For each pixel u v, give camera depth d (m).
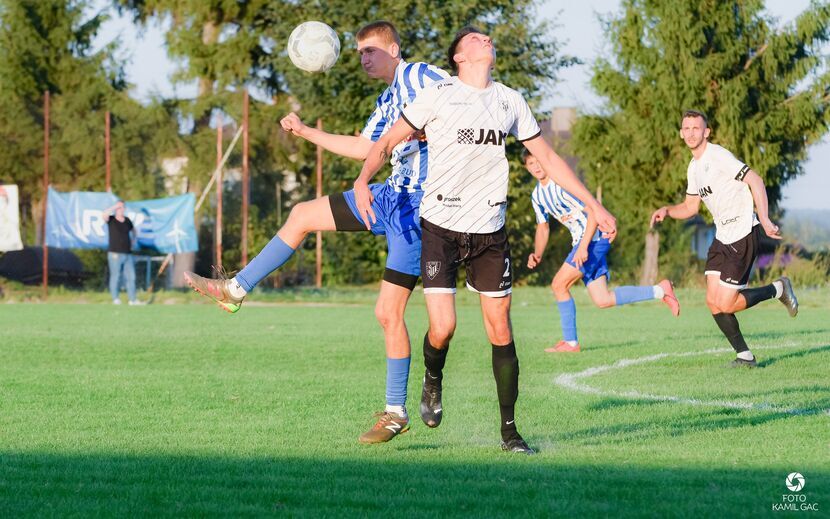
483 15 57.06
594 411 14.30
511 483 9.56
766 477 9.80
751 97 57.38
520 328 31.38
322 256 56.88
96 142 53.66
